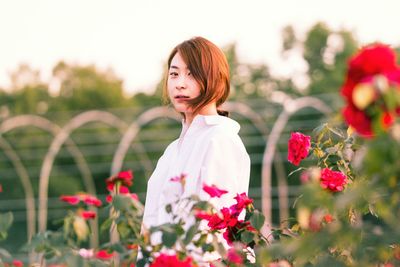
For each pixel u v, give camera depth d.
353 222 3.62
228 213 3.49
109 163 25.09
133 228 3.23
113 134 25.64
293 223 3.85
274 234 3.70
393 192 2.42
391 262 2.84
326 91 27.22
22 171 14.87
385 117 2.19
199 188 3.83
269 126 25.47
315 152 4.22
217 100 4.06
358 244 2.66
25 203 24.34
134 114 27.52
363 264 2.75
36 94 27.92
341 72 27.62
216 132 3.90
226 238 3.61
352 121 2.23
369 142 2.22
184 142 3.97
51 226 24.00
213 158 3.84
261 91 27.91
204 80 3.95
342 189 3.63
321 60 28.30
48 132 26.00
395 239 2.62
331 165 4.14
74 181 24.77
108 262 3.29
